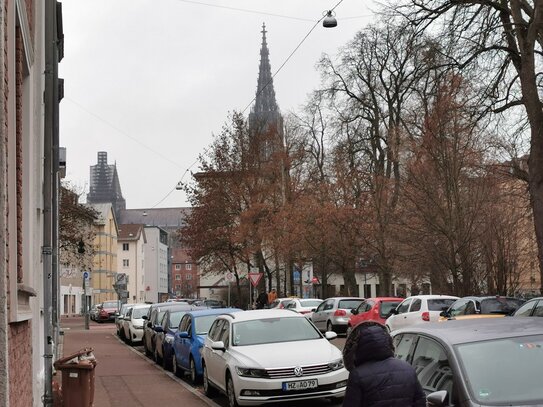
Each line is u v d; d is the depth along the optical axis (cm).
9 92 681
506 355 581
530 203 2459
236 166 4866
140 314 3072
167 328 1997
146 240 13312
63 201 4541
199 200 4972
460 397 552
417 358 654
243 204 4928
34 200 902
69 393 1085
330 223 4147
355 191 4116
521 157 2636
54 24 1323
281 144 4778
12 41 680
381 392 485
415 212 3100
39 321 1205
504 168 2727
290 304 3609
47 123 1246
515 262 2695
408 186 3047
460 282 2756
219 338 1321
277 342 1243
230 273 5116
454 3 2105
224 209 4912
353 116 4325
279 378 1117
